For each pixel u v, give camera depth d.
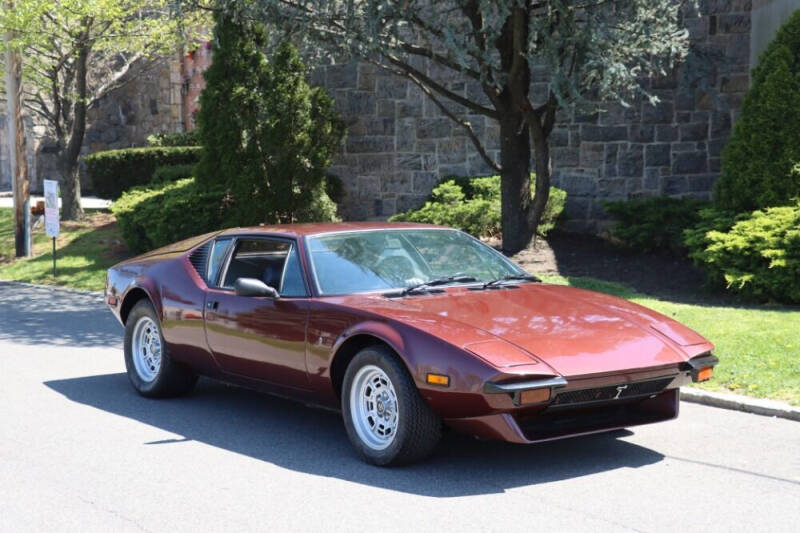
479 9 12.23
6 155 33.94
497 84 12.38
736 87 17.41
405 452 5.62
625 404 5.83
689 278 13.67
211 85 17.56
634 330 5.86
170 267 7.84
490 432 5.35
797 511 4.86
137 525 4.84
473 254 7.09
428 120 18.83
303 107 17.69
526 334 5.59
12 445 6.47
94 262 18.38
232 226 17.42
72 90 23.25
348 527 4.72
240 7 13.29
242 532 4.70
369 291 6.40
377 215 19.38
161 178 21.64
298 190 17.89
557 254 15.58
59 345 10.97
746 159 13.04
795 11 12.86
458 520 4.79
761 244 11.55
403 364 5.60
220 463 5.96
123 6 21.53
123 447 6.39
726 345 8.70
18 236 19.80
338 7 12.93
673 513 4.84
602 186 17.77
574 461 5.85
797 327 9.30
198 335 7.31
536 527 4.66
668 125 17.58
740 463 5.75
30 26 19.55
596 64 11.89
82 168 31.45
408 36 18.25
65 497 5.32
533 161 17.89
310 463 5.93
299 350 6.32
